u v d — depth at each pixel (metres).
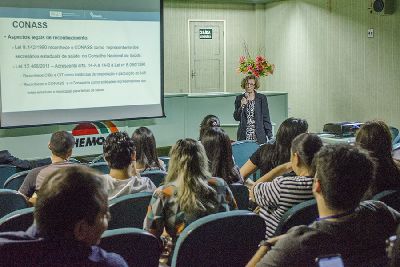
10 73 6.55
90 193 1.41
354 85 9.72
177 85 12.02
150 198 2.96
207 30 12.13
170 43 11.85
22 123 6.68
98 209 1.42
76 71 6.96
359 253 1.71
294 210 2.51
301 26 11.03
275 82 12.03
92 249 1.45
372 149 2.75
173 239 2.68
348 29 9.75
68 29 6.86
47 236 1.41
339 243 1.69
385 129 2.79
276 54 11.96
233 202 2.81
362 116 9.59
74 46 6.91
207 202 2.69
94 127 7.23
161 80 7.56
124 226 2.94
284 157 3.64
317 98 10.69
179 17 11.87
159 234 2.70
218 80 12.36
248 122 6.82
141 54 7.39
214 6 12.10
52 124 6.86
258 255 1.88
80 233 1.43
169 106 7.87
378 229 1.77
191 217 2.65
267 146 3.81
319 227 1.72
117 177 3.19
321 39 10.45
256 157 3.86
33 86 6.70
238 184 3.36
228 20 12.25
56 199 1.39
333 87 10.23
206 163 2.75
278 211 2.74
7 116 6.59
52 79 6.81
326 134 6.73
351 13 9.66
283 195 2.70
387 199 2.58
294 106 11.42
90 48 7.02
